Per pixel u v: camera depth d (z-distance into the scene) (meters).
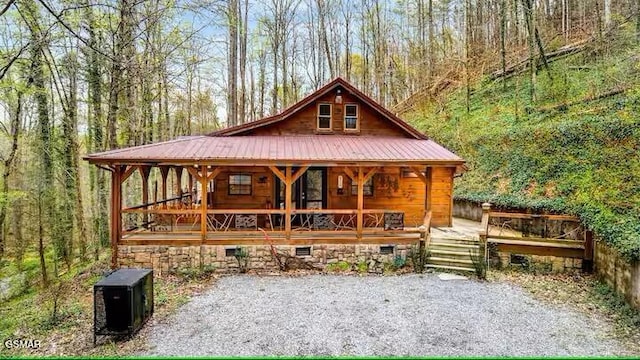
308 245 11.72
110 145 14.39
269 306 8.70
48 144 15.78
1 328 8.31
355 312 8.33
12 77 14.24
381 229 12.68
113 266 11.21
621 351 6.54
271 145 12.84
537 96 18.53
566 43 22.47
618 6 20.64
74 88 17.34
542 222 12.81
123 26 13.34
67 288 10.58
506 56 25.17
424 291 9.72
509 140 16.89
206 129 31.56
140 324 7.41
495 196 15.20
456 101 25.03
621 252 8.45
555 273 11.12
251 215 12.57
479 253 11.45
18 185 18.48
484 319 7.95
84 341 7.00
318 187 14.37
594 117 13.59
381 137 14.74
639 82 13.91
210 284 10.44
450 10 33.59
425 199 13.27
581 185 11.98
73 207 17.55
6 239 20.34
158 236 11.76
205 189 11.40
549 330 7.42
